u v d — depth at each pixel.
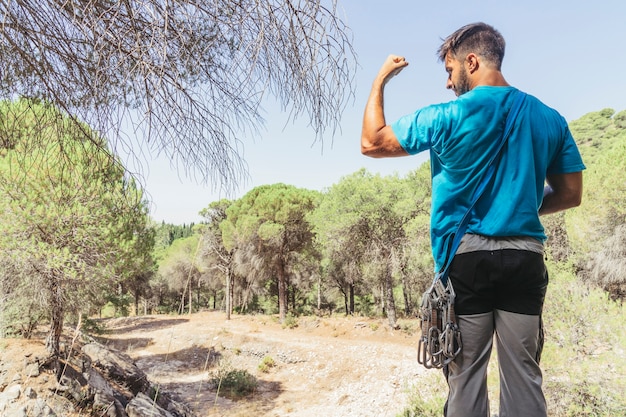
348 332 25.09
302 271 36.97
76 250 9.43
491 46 1.08
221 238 32.94
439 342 0.98
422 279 24.72
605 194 16.06
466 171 0.98
